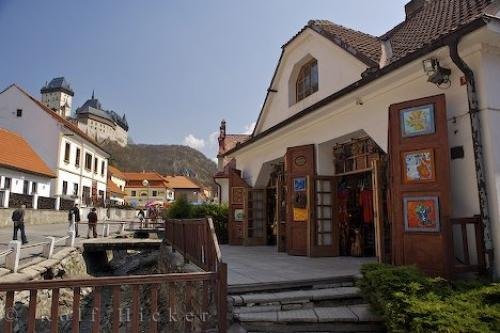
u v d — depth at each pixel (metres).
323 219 10.55
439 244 6.12
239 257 10.48
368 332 5.37
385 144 8.04
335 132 9.84
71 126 36.94
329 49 11.13
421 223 6.38
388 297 4.87
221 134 29.83
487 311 4.32
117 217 39.44
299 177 11.01
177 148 137.88
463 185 6.25
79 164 38.34
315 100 11.66
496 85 6.12
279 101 14.04
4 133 30.31
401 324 4.43
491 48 6.14
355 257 10.25
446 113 6.38
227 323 5.20
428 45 6.25
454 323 4.02
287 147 11.67
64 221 29.38
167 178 88.12
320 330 5.35
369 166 9.52
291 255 10.98
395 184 6.79
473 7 7.77
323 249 10.38
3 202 23.06
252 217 15.02
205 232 6.66
